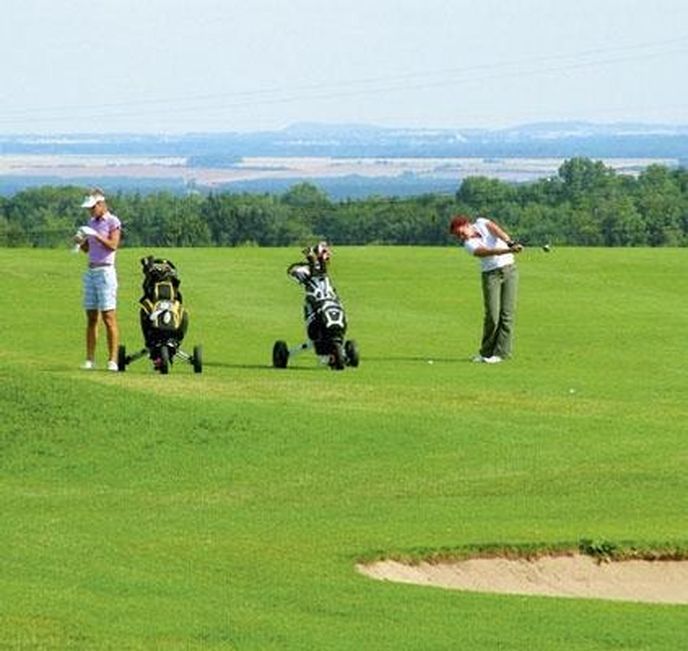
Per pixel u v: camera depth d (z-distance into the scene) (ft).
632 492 169.78
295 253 456.04
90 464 177.17
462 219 266.36
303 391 215.72
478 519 156.35
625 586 142.61
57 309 332.80
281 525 151.94
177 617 118.62
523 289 375.45
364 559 139.64
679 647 117.60
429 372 249.14
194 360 237.66
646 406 217.56
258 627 117.19
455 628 119.85
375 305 347.77
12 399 189.98
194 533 146.82
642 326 315.17
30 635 112.06
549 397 222.28
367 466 179.93
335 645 113.70
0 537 141.69
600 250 466.29
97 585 126.31
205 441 185.16
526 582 141.49
